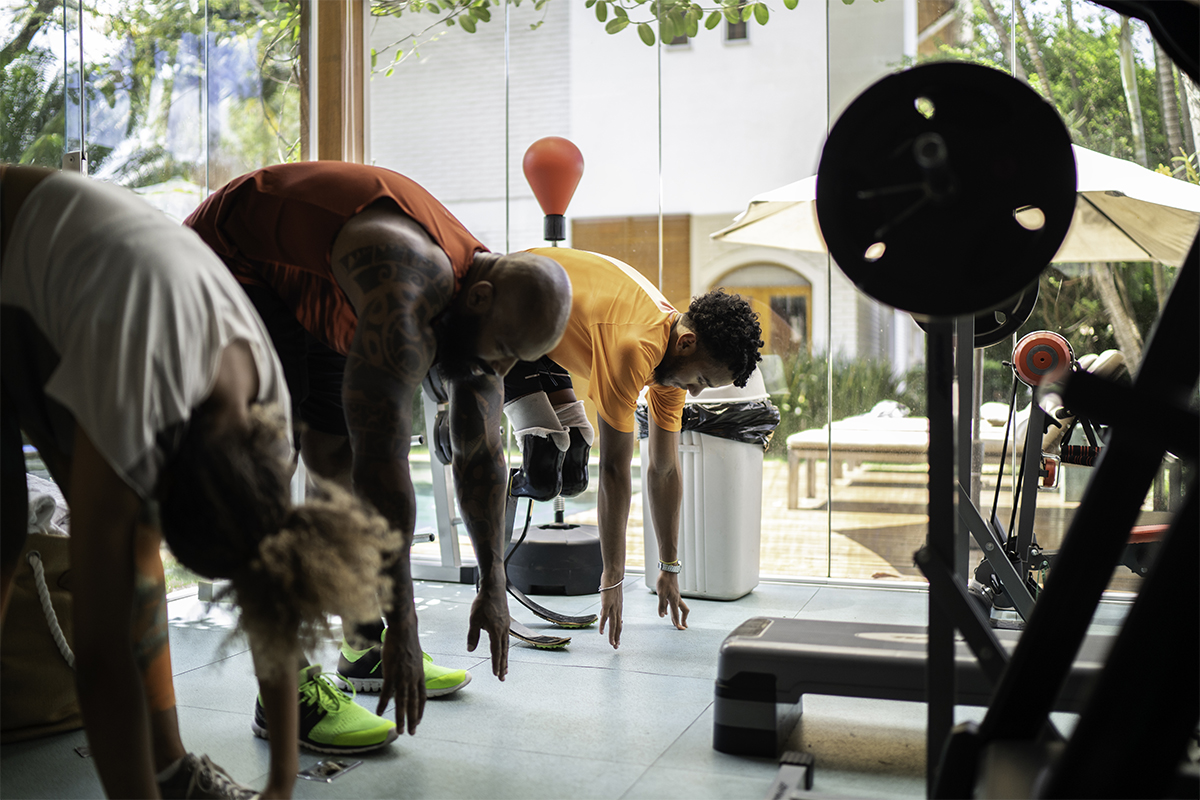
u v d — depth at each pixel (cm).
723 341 224
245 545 103
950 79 115
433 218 172
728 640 193
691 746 191
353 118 321
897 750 190
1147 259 351
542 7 424
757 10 405
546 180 303
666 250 417
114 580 107
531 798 164
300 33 316
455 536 369
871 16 373
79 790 166
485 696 224
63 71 271
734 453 331
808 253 398
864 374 388
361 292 158
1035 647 120
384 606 118
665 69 415
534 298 166
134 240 112
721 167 411
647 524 349
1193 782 112
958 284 117
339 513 107
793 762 165
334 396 205
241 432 111
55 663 193
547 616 293
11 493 131
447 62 435
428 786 169
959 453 257
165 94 292
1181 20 119
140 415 103
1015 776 109
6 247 119
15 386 120
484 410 190
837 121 119
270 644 101
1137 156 361
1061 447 309
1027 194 114
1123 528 117
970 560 358
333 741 183
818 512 392
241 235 174
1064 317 366
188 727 201
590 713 211
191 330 109
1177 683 96
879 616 312
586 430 273
